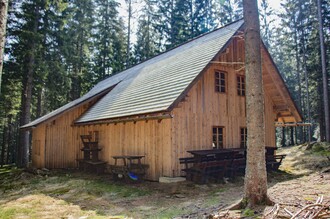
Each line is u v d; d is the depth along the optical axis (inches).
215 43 465.1
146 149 407.2
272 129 567.8
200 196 289.0
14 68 683.4
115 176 407.2
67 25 947.3
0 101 779.4
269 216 161.8
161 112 346.0
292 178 396.5
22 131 694.5
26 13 687.7
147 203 268.4
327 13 856.3
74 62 914.1
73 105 612.1
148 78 528.4
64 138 603.2
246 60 211.0
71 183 402.0
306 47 987.9
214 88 449.7
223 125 452.8
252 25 210.4
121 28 1183.6
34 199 304.2
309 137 959.6
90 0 1018.7
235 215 173.9
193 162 376.2
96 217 220.5
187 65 443.8
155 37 1269.7
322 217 152.9
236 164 399.5
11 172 561.9
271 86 548.4
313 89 1036.5
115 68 1133.1
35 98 941.2
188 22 1266.0
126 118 424.5
